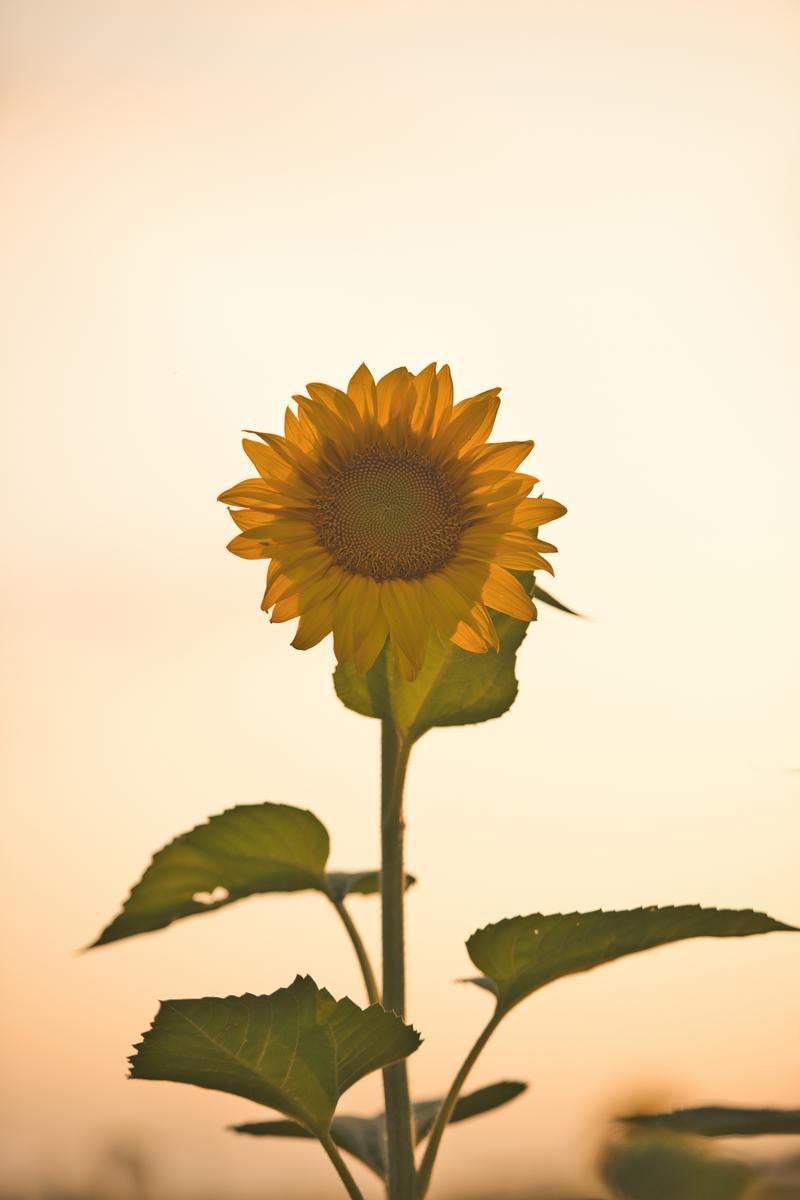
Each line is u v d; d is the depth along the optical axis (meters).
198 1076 1.71
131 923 1.85
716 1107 1.60
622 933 1.76
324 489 1.83
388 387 1.83
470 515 1.83
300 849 1.84
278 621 1.82
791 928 1.74
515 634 1.83
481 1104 1.90
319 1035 1.71
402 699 1.81
